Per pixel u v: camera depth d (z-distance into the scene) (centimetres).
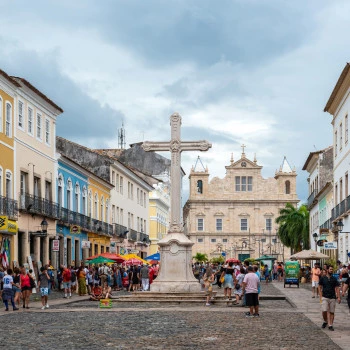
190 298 3089
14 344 1530
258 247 12638
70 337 1669
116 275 4741
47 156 4616
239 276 2878
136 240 7456
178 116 3350
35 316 2338
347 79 4353
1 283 3111
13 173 3969
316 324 2002
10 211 3766
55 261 4603
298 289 4838
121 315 2355
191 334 1736
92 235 5622
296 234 9131
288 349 1430
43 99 4512
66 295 3588
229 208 12756
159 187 9281
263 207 12769
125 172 7044
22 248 4022
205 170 12838
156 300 3098
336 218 4953
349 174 4516
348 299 2111
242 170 12838
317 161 6788
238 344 1523
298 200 12738
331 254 5559
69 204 5141
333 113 5281
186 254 3241
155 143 3356
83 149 6381
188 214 13125
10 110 3953
